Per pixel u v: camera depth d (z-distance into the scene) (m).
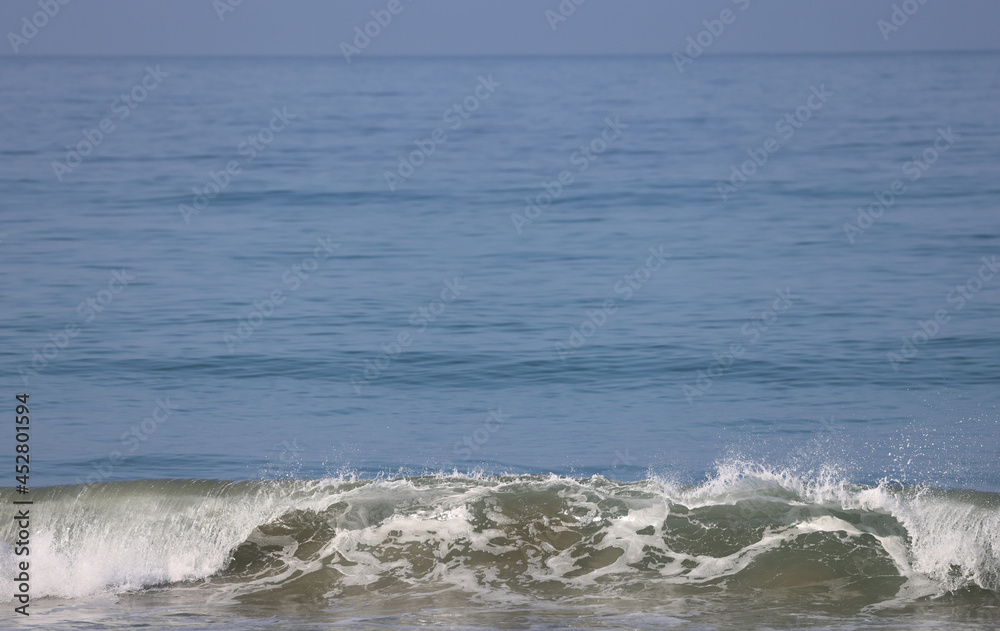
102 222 99.25
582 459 39.31
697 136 190.25
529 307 66.00
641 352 55.03
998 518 29.77
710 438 41.38
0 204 109.44
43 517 31.98
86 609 27.42
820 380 49.25
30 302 66.38
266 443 41.25
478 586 28.23
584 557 29.55
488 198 117.38
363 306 66.38
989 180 122.19
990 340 55.44
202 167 145.88
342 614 26.47
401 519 31.44
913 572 28.33
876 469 37.41
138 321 61.94
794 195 116.62
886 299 66.06
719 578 28.34
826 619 25.59
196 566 30.25
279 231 96.00
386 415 45.00
